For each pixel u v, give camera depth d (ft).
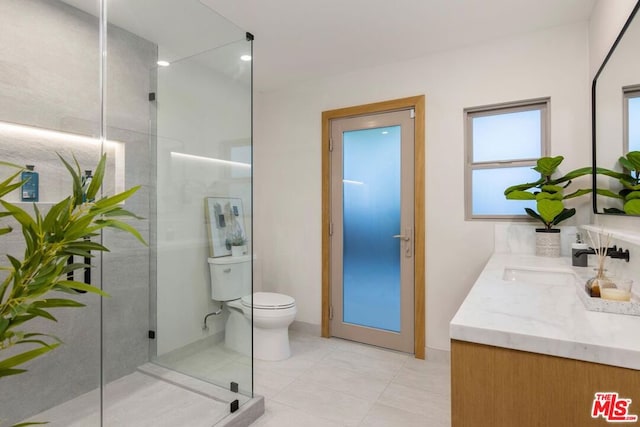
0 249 5.81
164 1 6.73
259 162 11.80
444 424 6.23
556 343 2.79
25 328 6.10
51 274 2.66
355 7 6.95
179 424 5.99
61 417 6.27
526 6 6.90
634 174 4.52
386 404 6.91
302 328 11.09
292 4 6.86
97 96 7.13
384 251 9.80
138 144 7.77
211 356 7.81
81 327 6.84
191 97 8.59
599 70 6.21
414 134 9.29
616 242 5.29
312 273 10.91
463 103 8.62
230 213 8.40
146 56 7.85
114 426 5.99
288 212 11.37
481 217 8.66
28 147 6.19
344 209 10.41
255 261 11.68
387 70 9.61
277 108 11.57
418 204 9.07
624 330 2.99
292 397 7.19
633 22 4.54
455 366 3.19
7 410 5.89
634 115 4.51
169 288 8.17
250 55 7.89
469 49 8.56
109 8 7.03
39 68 6.33
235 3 6.81
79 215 2.89
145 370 7.75
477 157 8.77
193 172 8.70
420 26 7.67
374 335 9.93
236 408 6.34
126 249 7.52
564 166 7.60
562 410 2.79
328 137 10.58
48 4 6.45
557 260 6.95
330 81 10.50
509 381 2.98
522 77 8.00
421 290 9.04
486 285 4.83
